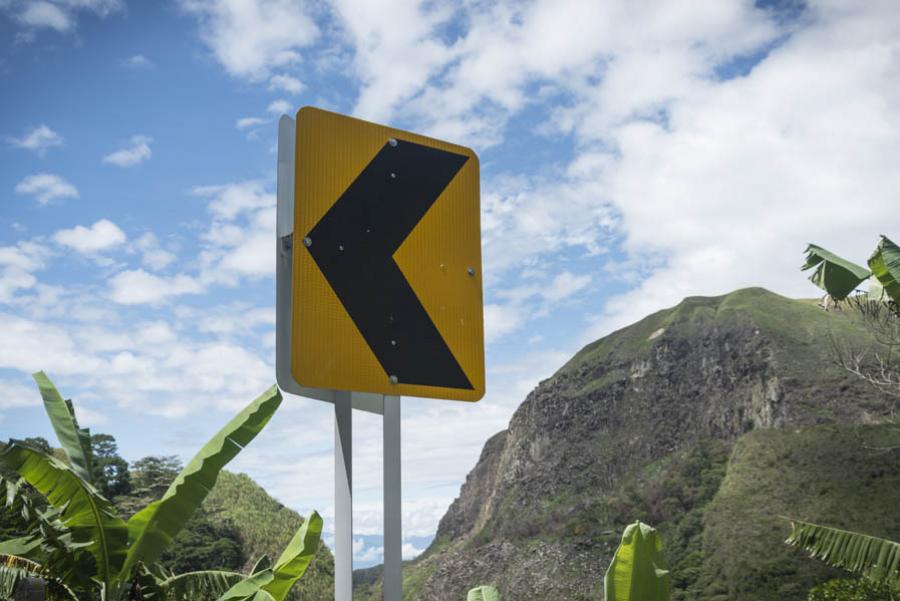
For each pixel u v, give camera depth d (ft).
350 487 7.24
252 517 161.07
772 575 167.32
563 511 227.40
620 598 14.35
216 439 18.84
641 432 231.09
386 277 8.01
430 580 233.76
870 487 170.60
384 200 8.16
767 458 193.77
